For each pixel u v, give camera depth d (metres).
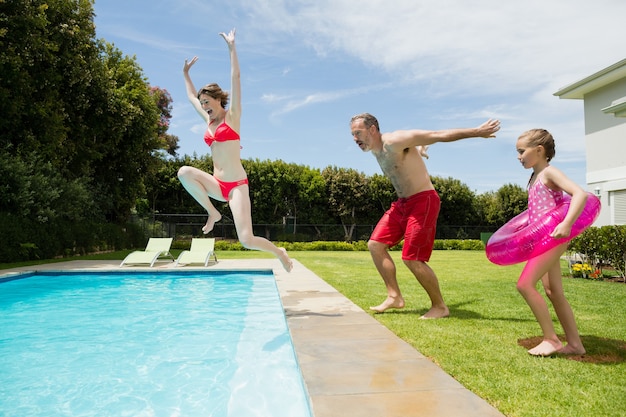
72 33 15.98
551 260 3.28
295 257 18.11
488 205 39.56
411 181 4.91
